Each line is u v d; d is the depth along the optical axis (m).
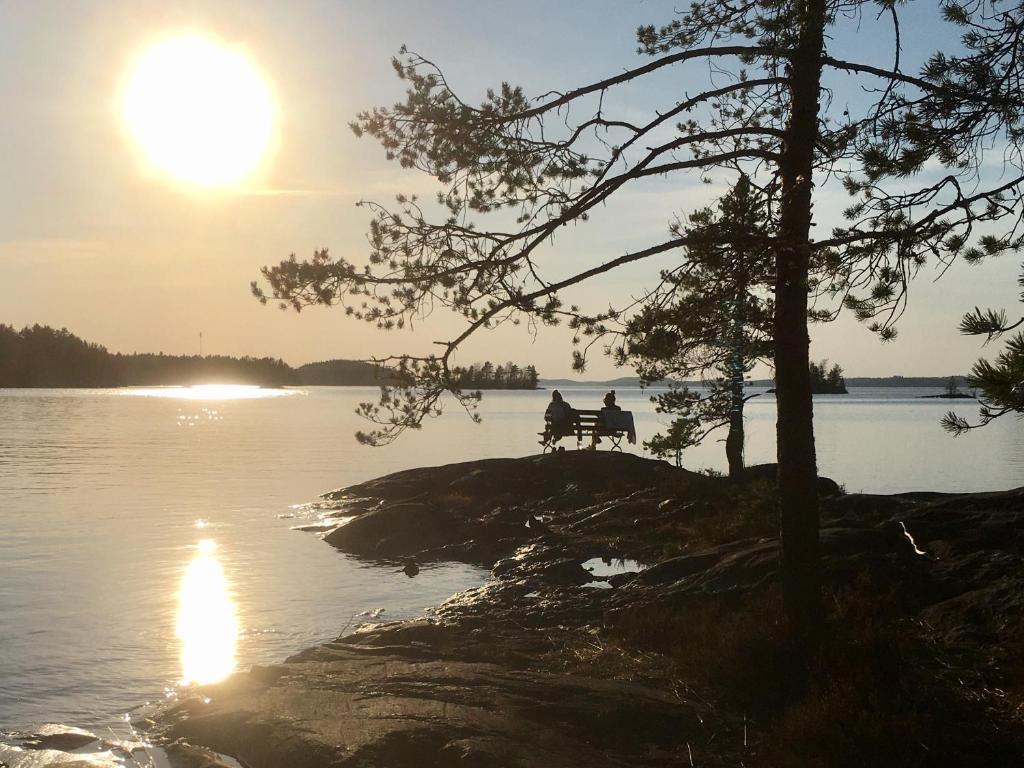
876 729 7.60
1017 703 8.23
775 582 12.07
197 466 42.06
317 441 61.72
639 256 9.19
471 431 76.44
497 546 19.88
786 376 10.04
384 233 9.77
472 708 8.62
